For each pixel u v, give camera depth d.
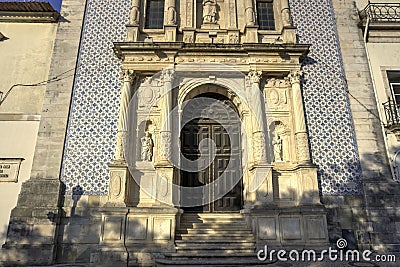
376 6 12.61
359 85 11.59
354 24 12.52
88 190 10.06
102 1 12.52
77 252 9.46
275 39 11.98
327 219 9.98
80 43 11.84
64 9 12.30
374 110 11.29
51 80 11.25
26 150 10.64
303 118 10.76
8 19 12.18
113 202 9.43
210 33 11.76
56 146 10.46
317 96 11.36
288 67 11.21
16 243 9.37
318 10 12.62
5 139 10.73
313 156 10.63
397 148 10.90
